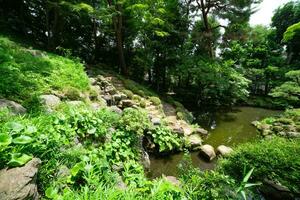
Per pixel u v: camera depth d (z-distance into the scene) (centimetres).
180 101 1557
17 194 170
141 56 1466
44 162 246
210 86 1459
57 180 244
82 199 215
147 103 961
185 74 1490
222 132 1005
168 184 282
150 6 1348
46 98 447
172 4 1455
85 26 1549
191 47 1589
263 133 957
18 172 189
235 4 1446
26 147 228
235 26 1540
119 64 1461
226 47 1678
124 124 510
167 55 1462
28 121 289
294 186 399
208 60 1467
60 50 1152
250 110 1672
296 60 2158
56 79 583
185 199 281
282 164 417
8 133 227
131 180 349
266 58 2269
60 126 344
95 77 970
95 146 399
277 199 421
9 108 325
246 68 2178
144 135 655
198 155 711
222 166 472
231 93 1512
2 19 1235
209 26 1652
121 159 429
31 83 481
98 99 673
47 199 213
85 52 1578
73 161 293
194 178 372
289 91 1235
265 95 2172
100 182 268
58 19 1305
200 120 1206
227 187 352
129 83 1105
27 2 1322
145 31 1445
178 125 872
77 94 555
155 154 662
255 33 1582
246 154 461
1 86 395
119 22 1352
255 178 439
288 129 913
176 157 675
